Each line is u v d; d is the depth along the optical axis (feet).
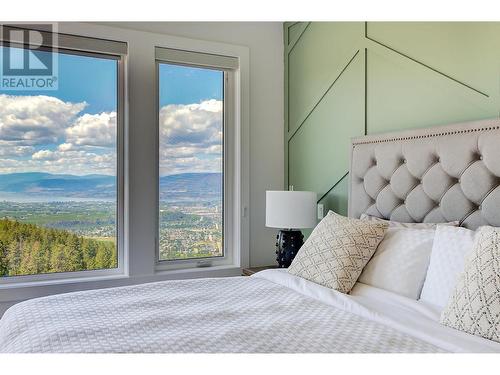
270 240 11.48
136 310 5.38
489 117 6.47
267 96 11.47
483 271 4.43
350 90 9.35
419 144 7.20
